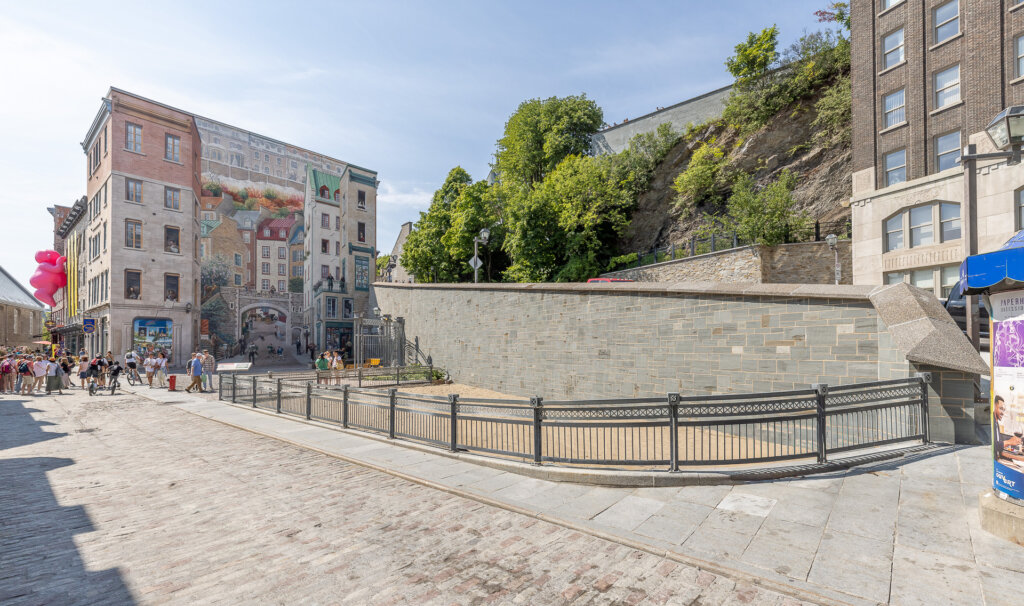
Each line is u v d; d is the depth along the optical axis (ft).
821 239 68.80
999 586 11.68
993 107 54.29
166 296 113.39
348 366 98.63
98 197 118.11
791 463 22.59
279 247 252.62
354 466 26.81
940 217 58.18
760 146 83.82
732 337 36.63
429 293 85.15
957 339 24.13
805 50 82.07
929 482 19.04
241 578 13.67
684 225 90.12
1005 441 14.79
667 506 18.66
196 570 14.20
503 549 15.60
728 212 78.07
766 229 66.74
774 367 33.65
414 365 82.74
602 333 49.37
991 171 53.42
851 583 12.27
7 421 43.09
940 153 59.72
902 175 63.57
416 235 124.06
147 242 110.83
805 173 78.18
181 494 21.75
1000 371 14.98
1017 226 51.44
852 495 18.43
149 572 14.05
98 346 113.70
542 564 14.43
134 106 110.32
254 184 253.03
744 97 86.12
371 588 13.07
